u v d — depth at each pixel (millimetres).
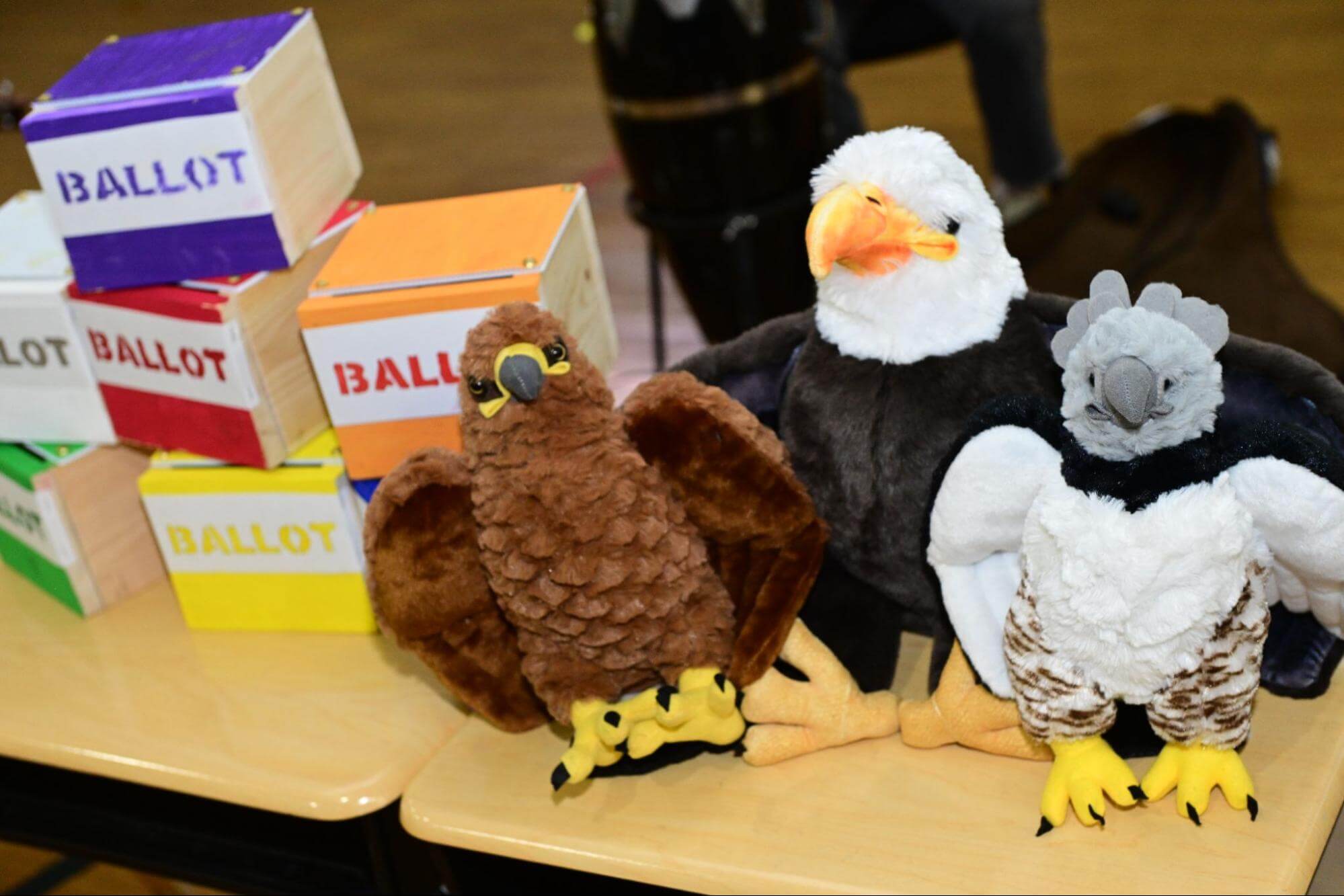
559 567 841
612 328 1198
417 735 1019
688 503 875
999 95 2127
